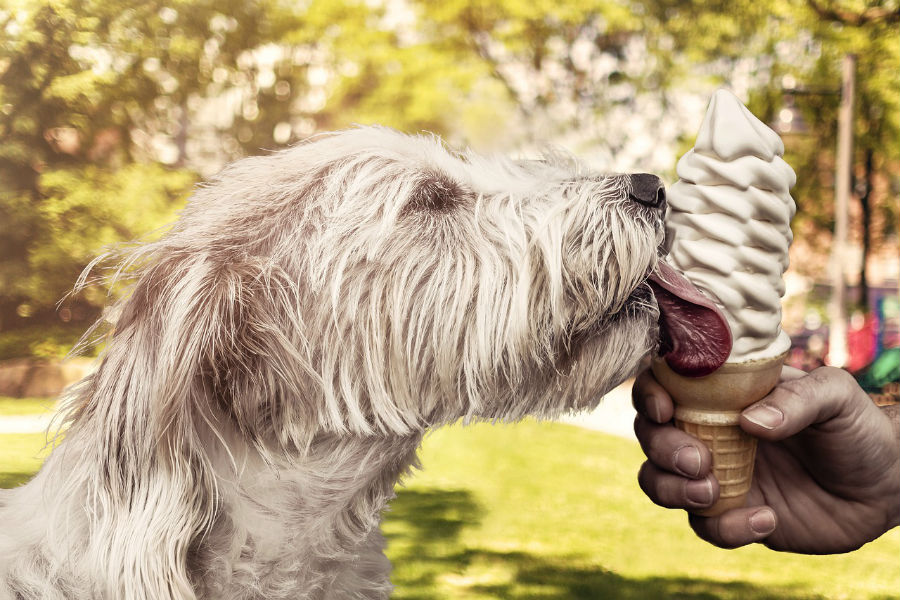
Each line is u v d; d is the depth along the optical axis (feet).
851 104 14.84
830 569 4.85
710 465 1.86
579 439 8.57
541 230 1.97
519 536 5.24
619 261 1.95
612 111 15.43
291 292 1.94
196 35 14.28
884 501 1.98
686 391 1.88
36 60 13.60
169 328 1.81
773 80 15.72
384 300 1.94
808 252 17.21
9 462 6.28
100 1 13.74
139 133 14.26
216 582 1.87
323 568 1.98
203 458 1.83
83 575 1.81
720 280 1.81
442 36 15.28
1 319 12.84
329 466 1.94
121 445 1.83
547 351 1.96
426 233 1.98
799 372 2.06
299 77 14.84
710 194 1.81
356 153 2.05
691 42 15.40
